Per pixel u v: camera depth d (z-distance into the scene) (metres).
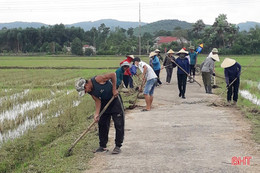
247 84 20.06
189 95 14.74
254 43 80.06
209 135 7.68
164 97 14.24
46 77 26.39
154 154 6.42
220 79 22.36
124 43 96.88
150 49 92.88
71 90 18.75
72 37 123.62
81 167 5.82
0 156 7.48
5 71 32.72
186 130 8.21
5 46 117.12
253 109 10.57
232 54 79.06
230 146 6.79
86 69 35.78
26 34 115.69
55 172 5.71
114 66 40.03
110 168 5.74
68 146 7.25
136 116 10.29
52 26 128.88
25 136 8.84
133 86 17.75
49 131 9.25
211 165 5.72
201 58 59.25
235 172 5.39
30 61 54.59
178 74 13.77
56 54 93.88
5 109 13.05
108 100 6.54
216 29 82.62
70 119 10.43
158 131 8.23
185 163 5.85
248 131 7.95
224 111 10.59
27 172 6.05
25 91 18.08
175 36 119.88
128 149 6.82
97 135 8.02
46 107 13.04
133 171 5.55
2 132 9.68
